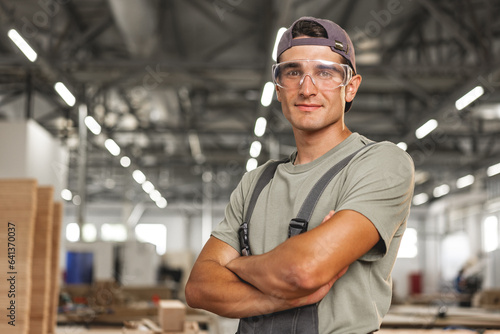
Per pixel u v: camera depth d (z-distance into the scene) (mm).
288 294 1208
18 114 13750
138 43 8734
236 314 1286
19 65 9586
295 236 1218
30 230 3072
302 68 1383
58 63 9109
